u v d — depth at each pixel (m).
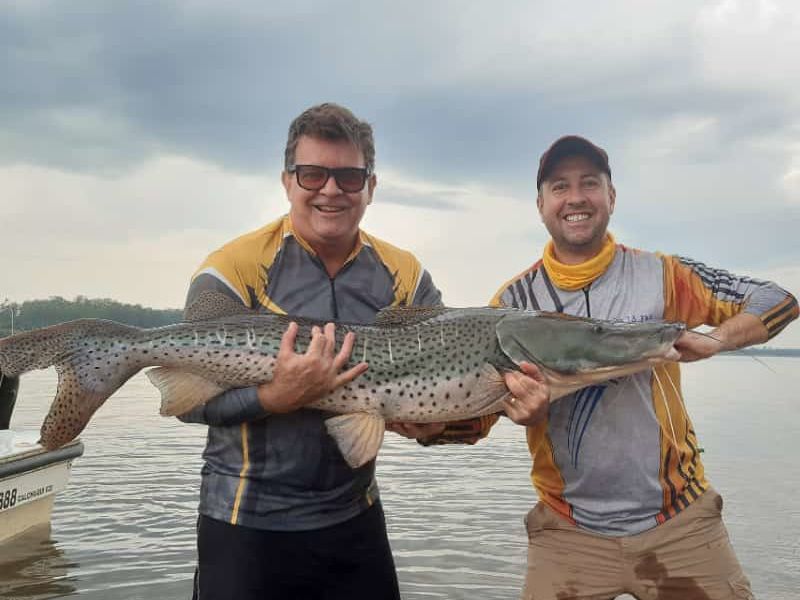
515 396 1.24
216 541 1.19
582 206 1.36
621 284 1.38
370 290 1.30
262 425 1.18
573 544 1.36
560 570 1.37
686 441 1.35
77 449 2.70
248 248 1.26
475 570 2.11
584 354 1.26
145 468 3.52
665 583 1.31
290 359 1.09
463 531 2.47
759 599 1.90
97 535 2.44
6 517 2.36
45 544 2.34
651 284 1.37
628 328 1.26
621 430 1.32
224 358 1.18
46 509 2.56
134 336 1.18
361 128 1.27
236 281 1.23
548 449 1.37
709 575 1.30
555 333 1.27
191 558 2.21
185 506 2.79
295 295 1.26
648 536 1.31
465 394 1.26
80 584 2.00
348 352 1.15
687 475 1.33
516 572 2.09
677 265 1.39
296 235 1.28
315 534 1.20
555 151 1.36
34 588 1.96
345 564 1.24
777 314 1.31
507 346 1.27
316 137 1.22
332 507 1.22
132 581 2.02
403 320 1.28
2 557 2.20
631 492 1.31
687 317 1.37
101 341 1.17
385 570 1.29
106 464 3.62
